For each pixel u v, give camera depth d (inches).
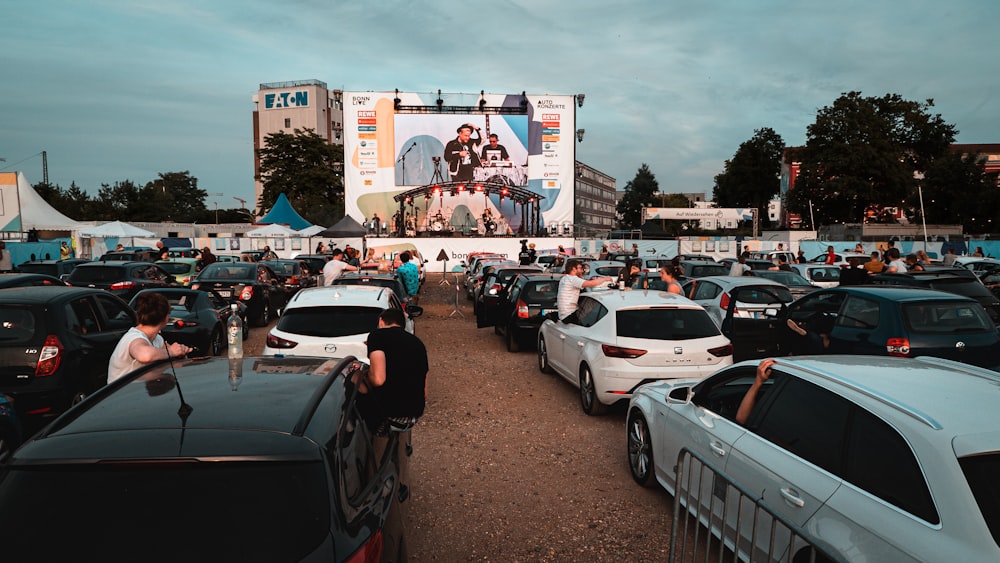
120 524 93.4
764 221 3255.4
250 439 102.3
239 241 1481.3
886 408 131.1
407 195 1563.7
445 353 504.1
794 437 149.8
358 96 1577.3
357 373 152.3
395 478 135.6
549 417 321.7
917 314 294.5
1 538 91.9
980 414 125.0
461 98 1593.3
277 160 2390.5
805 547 134.6
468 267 1138.0
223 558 91.5
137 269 615.8
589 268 705.6
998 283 719.1
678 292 379.9
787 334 364.5
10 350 250.8
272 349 294.2
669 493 207.5
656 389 225.5
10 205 1123.9
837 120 2292.1
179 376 134.5
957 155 2475.4
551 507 214.7
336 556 94.0
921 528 112.3
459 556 181.3
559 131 1608.0
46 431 107.2
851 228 2101.4
